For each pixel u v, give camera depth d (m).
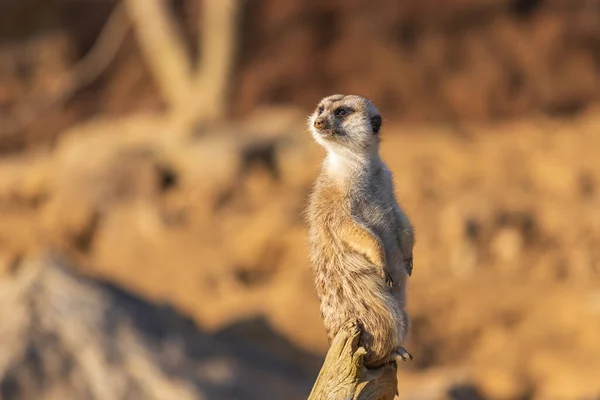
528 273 22.52
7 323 12.73
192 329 14.34
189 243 25.70
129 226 27.52
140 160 31.33
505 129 37.91
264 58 44.97
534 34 42.81
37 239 28.64
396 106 42.62
